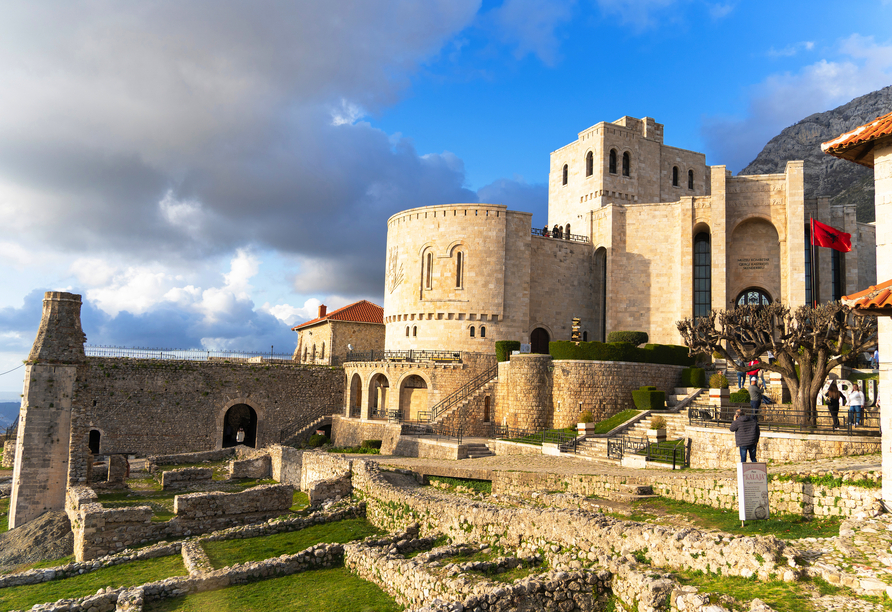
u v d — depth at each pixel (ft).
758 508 55.77
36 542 82.38
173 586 55.06
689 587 38.55
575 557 51.16
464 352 172.45
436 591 46.32
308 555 62.34
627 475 77.66
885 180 51.49
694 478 66.95
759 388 96.73
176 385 176.45
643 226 185.16
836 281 172.96
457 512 64.95
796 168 161.17
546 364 146.41
